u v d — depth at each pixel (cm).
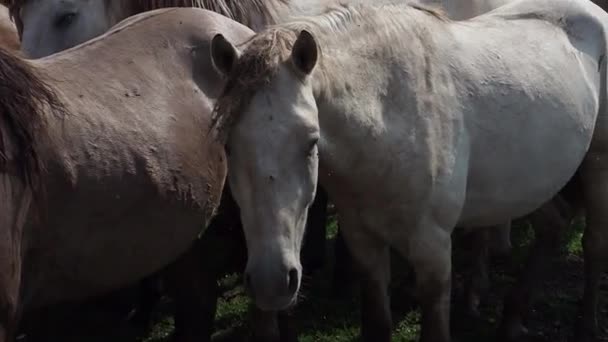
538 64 425
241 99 311
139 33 400
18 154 333
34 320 496
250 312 444
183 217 385
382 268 409
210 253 431
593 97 446
